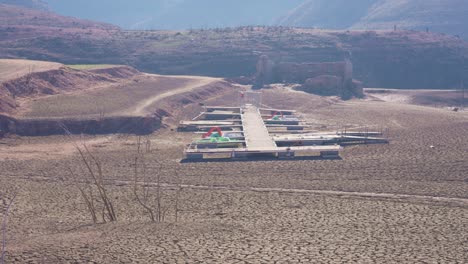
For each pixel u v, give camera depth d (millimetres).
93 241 118188
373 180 196250
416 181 194125
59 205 165375
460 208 159500
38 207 162875
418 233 132500
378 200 169250
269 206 162375
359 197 173250
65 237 122500
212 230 130875
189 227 133125
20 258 106938
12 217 151750
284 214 152500
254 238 125188
